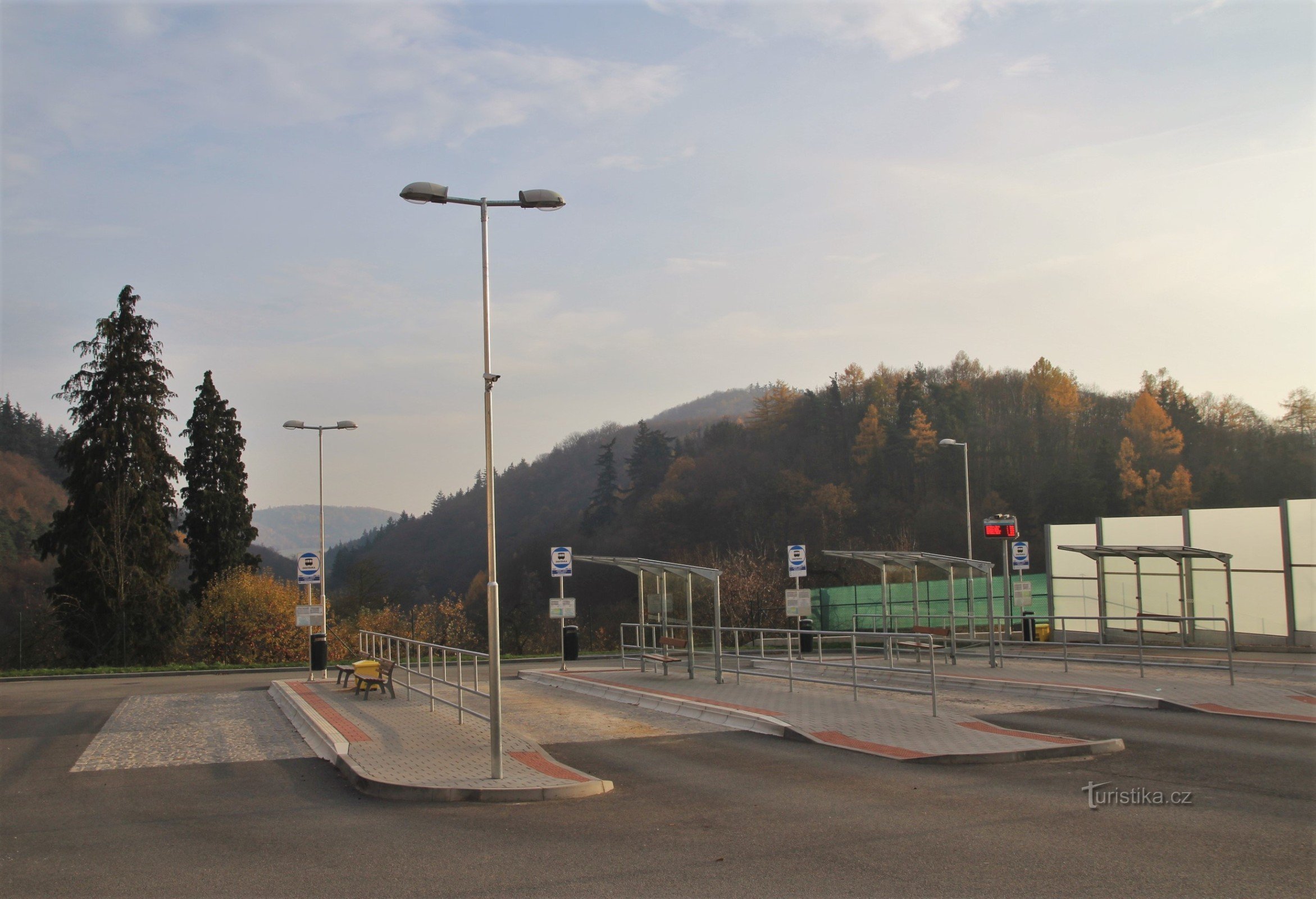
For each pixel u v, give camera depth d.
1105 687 16.86
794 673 21.42
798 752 12.09
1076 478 65.31
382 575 62.25
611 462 101.06
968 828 8.00
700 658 24.73
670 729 14.21
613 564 21.78
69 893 6.54
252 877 6.88
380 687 17.95
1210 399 78.12
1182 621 19.47
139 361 40.12
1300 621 23.84
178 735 14.13
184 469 44.84
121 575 38.25
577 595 74.75
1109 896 6.14
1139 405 74.12
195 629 43.06
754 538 68.75
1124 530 28.12
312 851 7.62
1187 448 73.88
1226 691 16.61
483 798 9.57
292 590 46.16
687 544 73.62
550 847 7.66
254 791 10.20
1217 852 7.14
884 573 23.66
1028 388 85.62
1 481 72.38
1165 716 14.47
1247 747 11.76
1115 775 10.13
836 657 26.64
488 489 10.70
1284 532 24.20
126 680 24.86
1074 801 8.94
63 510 39.09
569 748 12.64
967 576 21.80
